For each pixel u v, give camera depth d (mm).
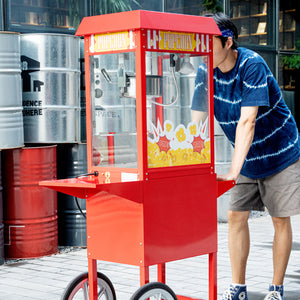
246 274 5367
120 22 3400
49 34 6223
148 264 3393
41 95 6242
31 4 6758
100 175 3633
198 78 3695
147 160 3393
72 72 6391
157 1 7914
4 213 6152
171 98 3557
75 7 7184
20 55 6262
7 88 5734
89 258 3623
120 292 4867
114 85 3506
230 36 3965
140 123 3367
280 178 4305
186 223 3594
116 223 3477
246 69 4023
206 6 8422
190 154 3629
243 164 4348
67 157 6672
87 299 3701
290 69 9875
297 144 4359
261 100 3975
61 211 6715
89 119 3676
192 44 3621
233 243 4371
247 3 9008
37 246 6184
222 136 7875
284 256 4383
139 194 3348
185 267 5680
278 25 9555
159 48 3434
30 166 6109
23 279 5359
